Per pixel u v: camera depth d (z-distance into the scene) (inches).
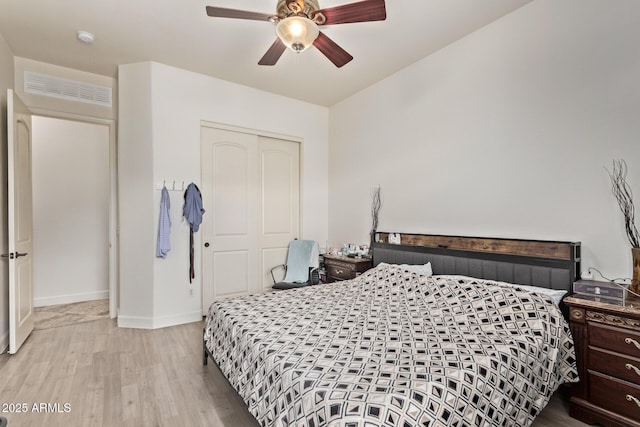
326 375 54.0
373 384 50.6
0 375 95.6
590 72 86.7
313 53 128.3
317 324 79.4
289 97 175.9
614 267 82.8
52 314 156.7
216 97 153.2
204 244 152.2
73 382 91.7
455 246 117.6
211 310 99.0
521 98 101.0
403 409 45.8
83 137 183.8
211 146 154.1
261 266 172.2
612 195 83.2
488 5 99.1
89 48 124.9
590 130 87.0
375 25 108.9
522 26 100.3
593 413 72.7
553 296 83.0
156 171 138.2
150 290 137.6
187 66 141.1
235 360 76.0
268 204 174.9
